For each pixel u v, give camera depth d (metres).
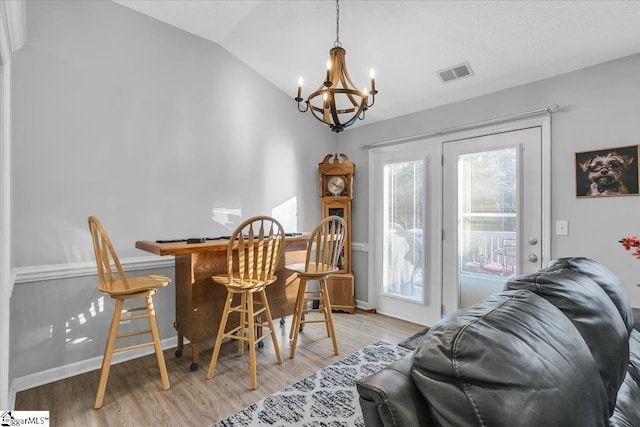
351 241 4.11
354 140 4.11
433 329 0.75
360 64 3.02
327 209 3.95
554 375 0.67
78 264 2.37
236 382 2.25
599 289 1.25
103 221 2.51
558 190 2.55
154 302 2.76
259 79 3.53
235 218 3.31
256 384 2.19
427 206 3.41
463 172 3.14
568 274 1.24
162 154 2.82
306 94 3.80
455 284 3.19
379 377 0.70
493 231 2.94
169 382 2.24
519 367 0.63
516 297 0.93
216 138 3.18
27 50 2.18
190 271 2.38
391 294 3.72
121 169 2.59
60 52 2.32
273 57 3.26
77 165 2.38
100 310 2.48
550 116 2.59
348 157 4.19
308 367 2.46
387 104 3.50
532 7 2.10
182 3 2.63
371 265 3.90
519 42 2.37
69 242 2.34
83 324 2.41
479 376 0.61
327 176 4.02
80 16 2.40
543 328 0.78
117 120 2.57
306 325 3.39
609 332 1.08
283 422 1.83
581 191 2.43
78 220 2.39
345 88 2.05
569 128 2.50
